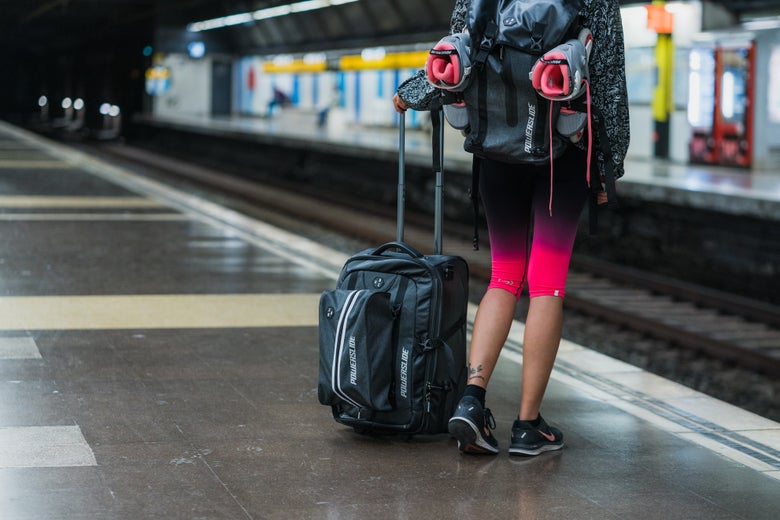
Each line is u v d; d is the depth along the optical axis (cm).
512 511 357
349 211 2289
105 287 810
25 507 344
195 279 861
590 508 362
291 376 536
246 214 2133
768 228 1392
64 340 611
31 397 482
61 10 4994
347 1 3772
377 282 427
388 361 419
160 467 390
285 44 4944
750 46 2022
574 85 371
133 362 559
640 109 2331
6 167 2120
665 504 368
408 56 3822
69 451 405
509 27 384
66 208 1406
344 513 350
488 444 412
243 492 367
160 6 4700
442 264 425
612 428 461
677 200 1562
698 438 449
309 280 870
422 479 388
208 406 476
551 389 525
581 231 1791
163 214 1365
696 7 2142
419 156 2431
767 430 464
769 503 371
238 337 631
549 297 422
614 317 1080
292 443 426
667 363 941
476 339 423
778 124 2050
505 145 395
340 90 4575
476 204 442
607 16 393
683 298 1245
